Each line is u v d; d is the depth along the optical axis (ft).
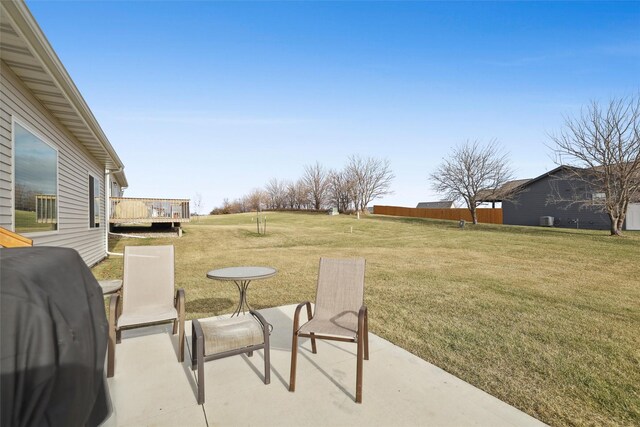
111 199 49.67
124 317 10.74
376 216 118.32
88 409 3.47
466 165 81.97
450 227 75.61
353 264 11.55
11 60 15.08
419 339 12.98
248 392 8.95
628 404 8.65
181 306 10.73
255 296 19.89
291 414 7.98
